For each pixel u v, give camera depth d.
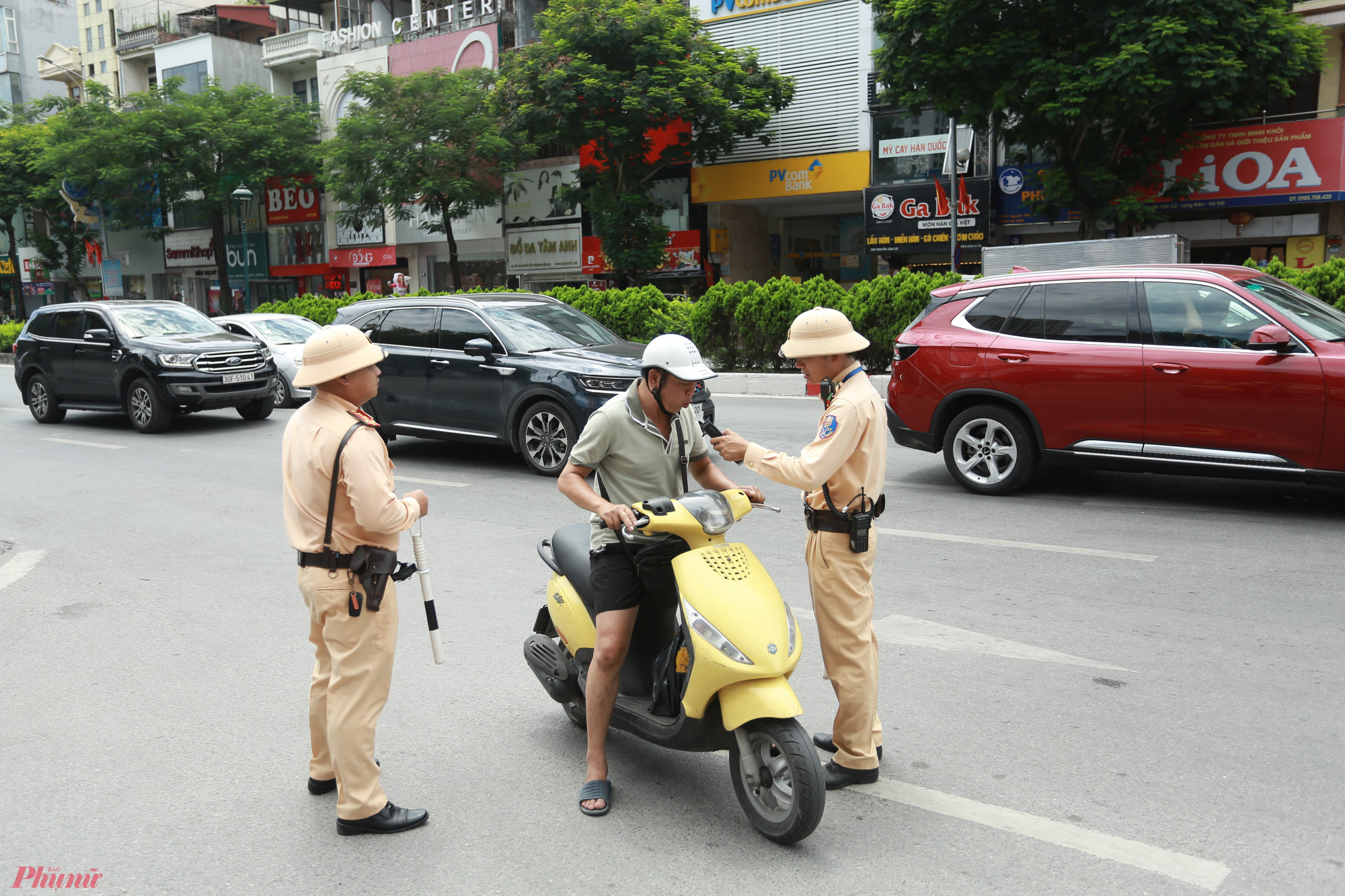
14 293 55.44
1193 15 18.11
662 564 3.31
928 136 26.23
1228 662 4.61
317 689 3.48
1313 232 21.52
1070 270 8.09
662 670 3.45
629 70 28.34
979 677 4.51
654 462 3.47
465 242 37.81
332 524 3.18
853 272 31.55
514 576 6.37
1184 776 3.55
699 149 28.94
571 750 3.93
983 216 25.08
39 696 4.55
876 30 21.53
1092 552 6.53
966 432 8.45
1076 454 7.88
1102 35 19.28
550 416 9.84
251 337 17.41
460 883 3.00
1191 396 7.28
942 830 3.23
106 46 58.94
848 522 3.40
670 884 2.96
